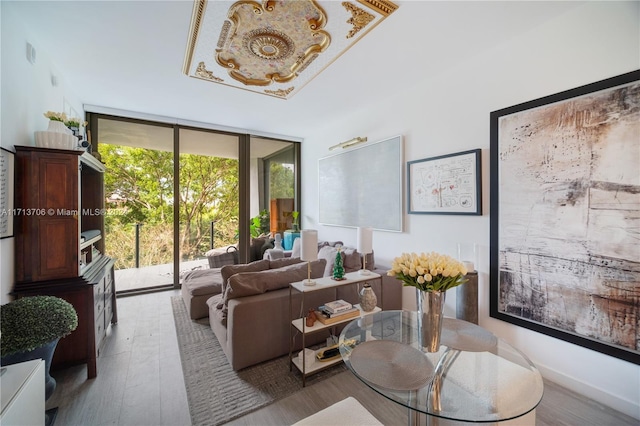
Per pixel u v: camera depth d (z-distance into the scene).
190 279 3.41
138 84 2.89
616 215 1.65
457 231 2.60
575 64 1.83
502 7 1.79
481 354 1.42
